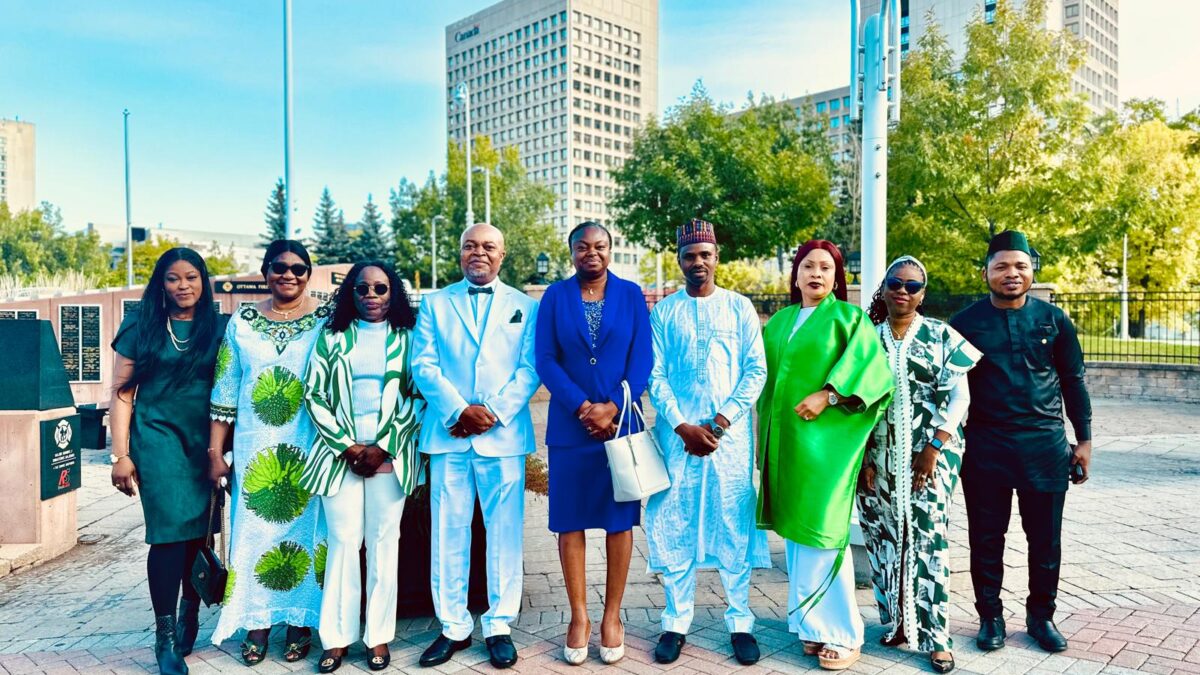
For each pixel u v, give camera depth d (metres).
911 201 19.42
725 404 3.70
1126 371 14.72
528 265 59.94
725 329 3.79
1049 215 17.39
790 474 3.60
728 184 26.73
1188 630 3.89
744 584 3.75
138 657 3.79
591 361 3.69
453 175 57.59
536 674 3.55
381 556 3.66
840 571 3.56
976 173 17.92
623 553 3.69
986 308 3.80
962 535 5.76
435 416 3.77
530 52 134.75
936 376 3.58
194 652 3.84
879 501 3.75
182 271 3.60
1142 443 9.83
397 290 3.86
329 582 3.63
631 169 28.58
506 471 3.73
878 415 3.58
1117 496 6.90
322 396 3.63
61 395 5.91
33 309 11.52
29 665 3.69
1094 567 4.93
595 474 3.67
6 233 55.81
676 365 3.85
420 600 4.28
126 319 3.66
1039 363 3.66
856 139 22.64
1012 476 3.64
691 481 3.77
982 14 19.03
